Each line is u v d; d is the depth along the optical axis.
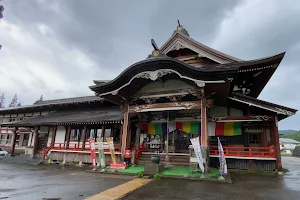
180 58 19.06
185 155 16.02
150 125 18.88
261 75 16.19
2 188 8.88
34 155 23.78
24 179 11.31
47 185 9.56
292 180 11.25
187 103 14.12
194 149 11.32
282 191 8.59
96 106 26.91
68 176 12.22
